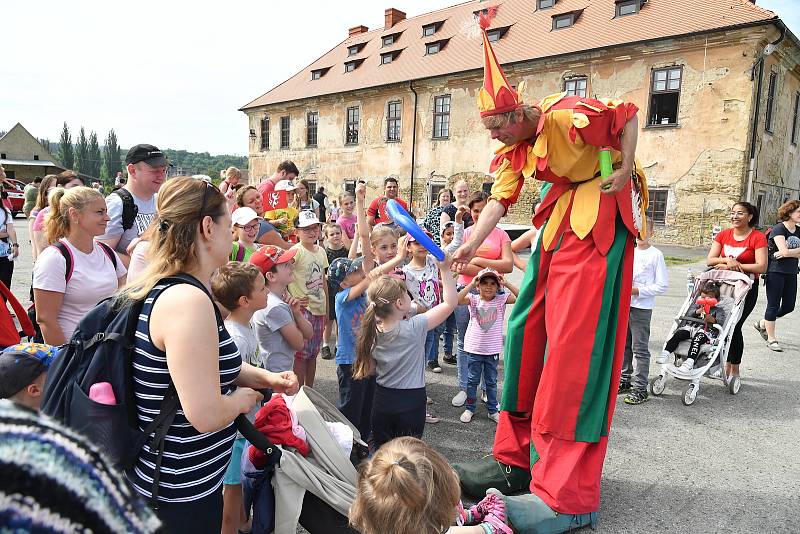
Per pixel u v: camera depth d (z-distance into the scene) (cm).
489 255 483
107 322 173
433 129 2323
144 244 295
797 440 392
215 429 162
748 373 549
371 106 2544
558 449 282
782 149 1903
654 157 1741
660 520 292
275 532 223
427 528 171
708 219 1656
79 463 62
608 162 273
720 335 467
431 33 2569
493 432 401
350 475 235
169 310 161
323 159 2780
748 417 434
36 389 217
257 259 353
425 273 462
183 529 175
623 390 490
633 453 370
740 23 1545
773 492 321
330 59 3044
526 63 1964
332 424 259
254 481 235
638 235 301
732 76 1588
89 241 316
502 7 2350
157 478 167
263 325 348
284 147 2997
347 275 375
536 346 308
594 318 281
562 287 288
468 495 317
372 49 2800
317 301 448
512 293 434
